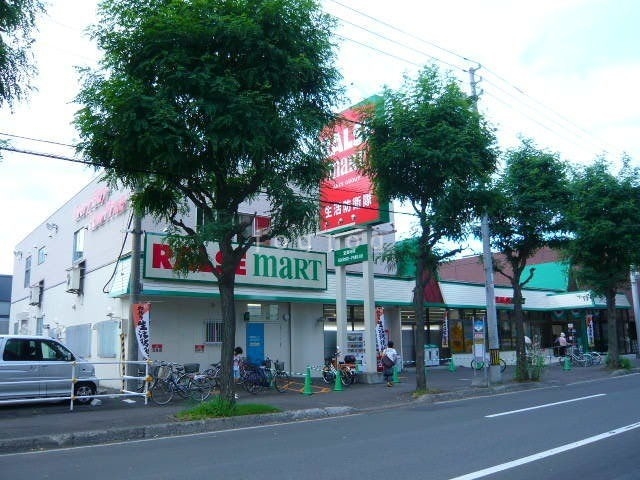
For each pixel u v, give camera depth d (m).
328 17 13.18
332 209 21.73
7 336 14.88
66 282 26.27
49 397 14.57
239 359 18.83
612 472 7.22
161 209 13.86
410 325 28.48
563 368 29.08
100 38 12.01
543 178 21.09
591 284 28.88
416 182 17.78
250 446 9.60
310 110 13.02
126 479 7.30
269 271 22.08
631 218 25.72
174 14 11.51
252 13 12.14
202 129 11.92
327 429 11.44
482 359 20.27
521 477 7.02
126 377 15.11
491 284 20.64
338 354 21.41
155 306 20.14
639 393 16.66
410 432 10.62
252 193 13.70
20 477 7.54
